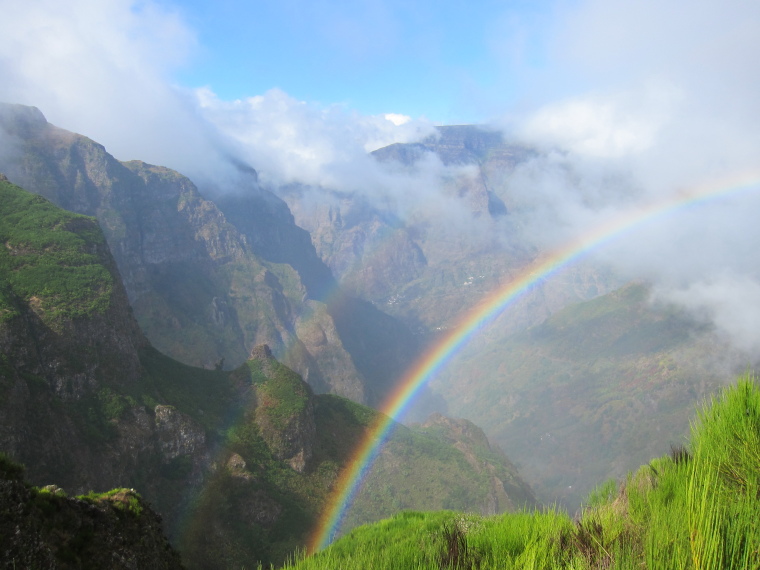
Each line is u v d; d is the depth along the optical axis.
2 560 7.53
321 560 11.45
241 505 65.75
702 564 5.49
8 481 8.30
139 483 59.88
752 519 6.15
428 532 15.70
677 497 7.62
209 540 59.69
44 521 8.59
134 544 10.46
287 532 66.69
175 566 11.55
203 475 66.44
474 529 12.05
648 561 5.92
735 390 8.66
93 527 9.66
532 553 7.16
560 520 9.25
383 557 10.40
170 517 59.62
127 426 62.28
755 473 7.24
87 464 54.69
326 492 80.25
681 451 9.22
